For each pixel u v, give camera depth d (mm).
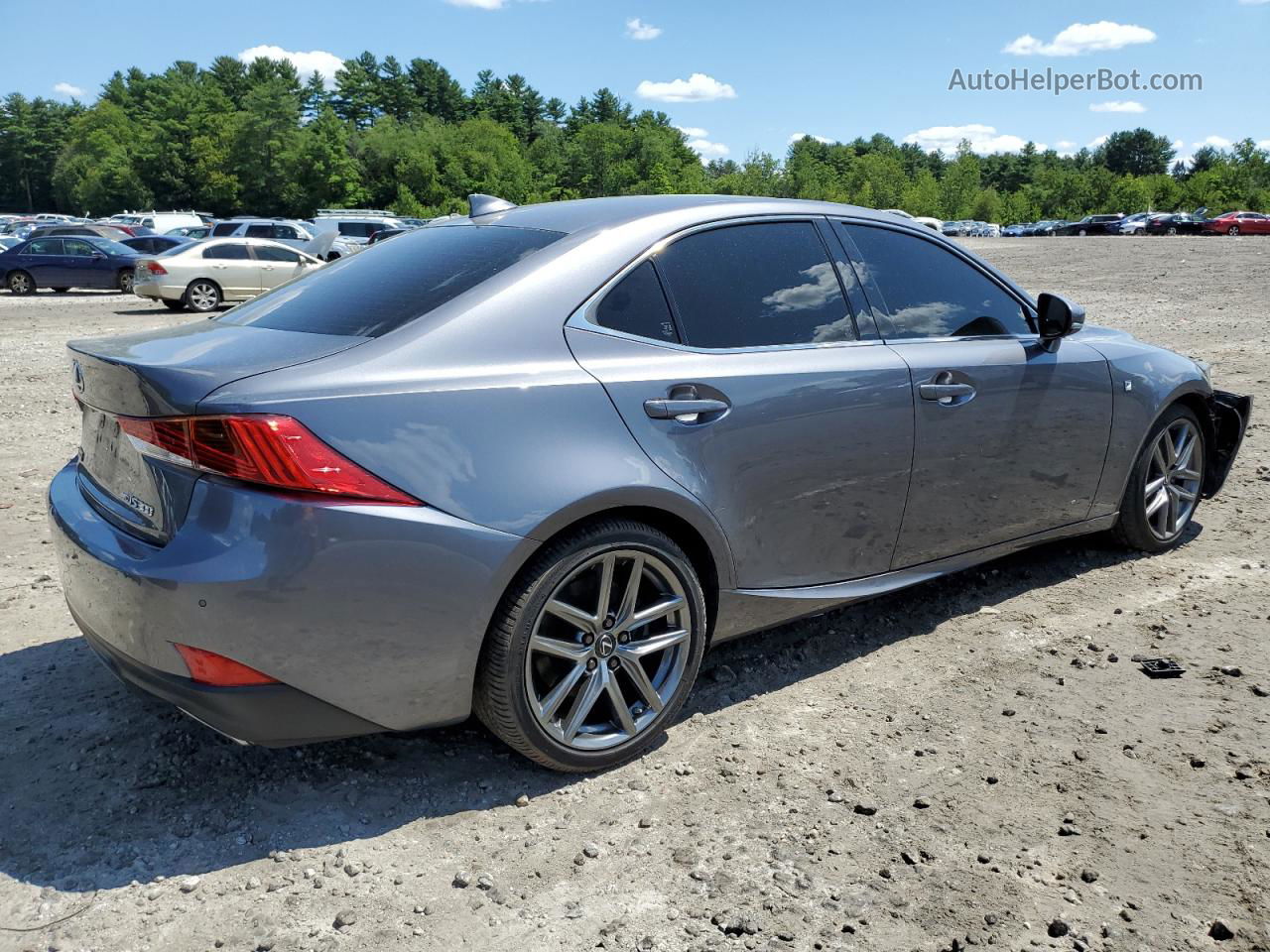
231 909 2256
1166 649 3543
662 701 2871
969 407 3480
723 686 3312
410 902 2279
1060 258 32969
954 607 3961
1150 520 4453
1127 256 32750
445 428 2428
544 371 2609
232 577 2234
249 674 2299
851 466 3176
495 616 2539
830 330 3225
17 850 2463
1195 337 11625
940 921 2188
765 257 3178
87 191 121750
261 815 2613
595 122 180500
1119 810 2576
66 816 2604
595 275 2812
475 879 2350
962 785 2701
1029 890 2281
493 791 2719
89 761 2865
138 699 3230
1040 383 3713
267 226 29172
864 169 136500
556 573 2564
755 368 2963
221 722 2377
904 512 3377
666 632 2869
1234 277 21438
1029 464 3746
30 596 4113
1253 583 4148
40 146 159500
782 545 3072
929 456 3389
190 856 2445
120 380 2439
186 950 2133
